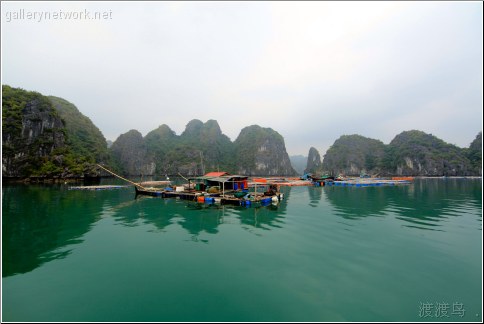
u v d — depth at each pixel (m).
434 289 6.64
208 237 11.60
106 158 108.44
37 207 20.28
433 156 129.25
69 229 13.19
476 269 7.83
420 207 19.97
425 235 11.60
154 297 6.39
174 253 9.52
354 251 9.56
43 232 12.59
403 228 12.96
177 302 6.16
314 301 6.15
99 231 12.79
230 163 179.75
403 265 8.15
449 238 11.13
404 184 48.56
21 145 64.50
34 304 6.04
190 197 24.77
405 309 5.77
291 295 6.44
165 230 12.93
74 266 8.31
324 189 38.09
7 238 11.59
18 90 74.31
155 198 26.20
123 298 6.35
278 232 12.38
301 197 27.34
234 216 16.47
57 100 119.19
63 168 65.62
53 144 70.88
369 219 15.33
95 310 5.82
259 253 9.45
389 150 163.62
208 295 6.48
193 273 7.76
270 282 7.14
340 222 14.51
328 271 7.79
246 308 5.89
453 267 8.01
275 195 23.30
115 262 8.66
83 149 90.06
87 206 20.84
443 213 17.27
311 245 10.28
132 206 20.83
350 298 6.25
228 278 7.40
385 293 6.46
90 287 6.90
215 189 25.69
